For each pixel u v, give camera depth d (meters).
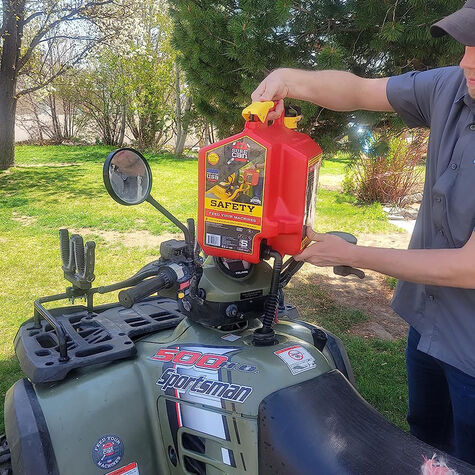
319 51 4.51
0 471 2.30
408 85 2.21
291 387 1.80
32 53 15.85
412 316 2.28
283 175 1.78
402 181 10.98
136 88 20.55
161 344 2.18
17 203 10.37
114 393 2.04
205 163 1.85
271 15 4.07
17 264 6.62
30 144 24.03
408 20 4.08
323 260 1.84
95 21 14.91
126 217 9.32
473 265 1.65
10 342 4.50
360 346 4.62
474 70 1.77
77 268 2.25
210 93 4.88
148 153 20.58
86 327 2.38
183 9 4.55
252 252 1.84
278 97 2.08
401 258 1.75
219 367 1.91
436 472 1.55
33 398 2.00
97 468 1.95
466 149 1.93
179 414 1.94
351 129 4.91
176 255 2.09
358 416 1.79
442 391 2.50
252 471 1.75
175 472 2.01
